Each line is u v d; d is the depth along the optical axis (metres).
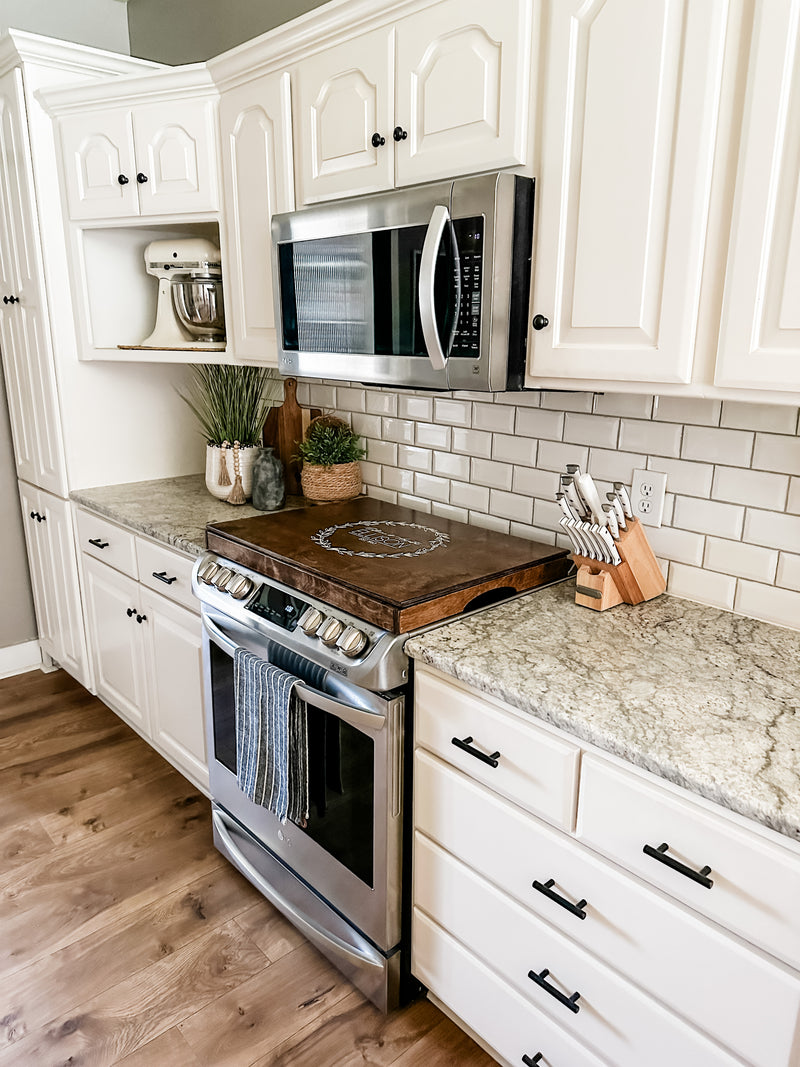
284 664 1.64
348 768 1.56
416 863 1.53
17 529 3.11
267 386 2.76
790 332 1.05
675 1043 1.11
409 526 2.01
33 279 2.53
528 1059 1.36
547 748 1.19
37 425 2.75
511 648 1.37
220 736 2.02
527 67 1.31
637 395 1.62
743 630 1.46
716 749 1.04
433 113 1.48
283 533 1.92
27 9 2.75
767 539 1.46
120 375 2.72
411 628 1.42
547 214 1.33
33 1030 1.59
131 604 2.43
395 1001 1.65
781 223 1.04
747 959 0.99
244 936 1.86
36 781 2.46
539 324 1.38
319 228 1.69
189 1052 1.56
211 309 2.41
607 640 1.41
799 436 1.38
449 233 1.39
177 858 2.13
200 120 2.08
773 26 0.99
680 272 1.16
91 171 2.33
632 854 1.11
